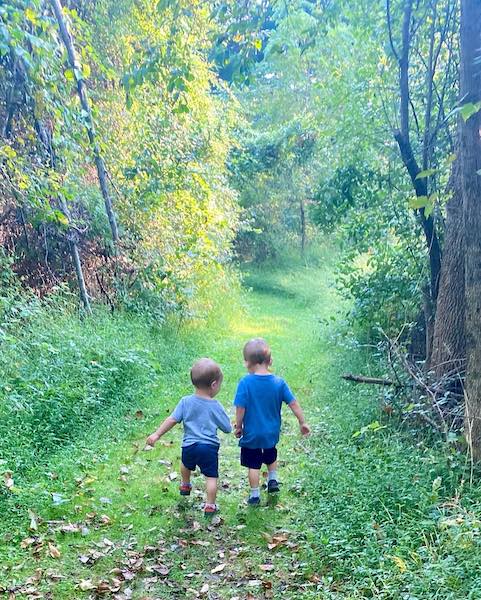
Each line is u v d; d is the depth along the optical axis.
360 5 4.57
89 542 2.81
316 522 2.88
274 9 4.05
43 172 5.18
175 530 2.95
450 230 3.75
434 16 4.06
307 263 14.21
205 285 8.12
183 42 6.53
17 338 4.45
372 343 5.88
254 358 3.30
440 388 3.61
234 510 3.14
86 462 3.59
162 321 6.54
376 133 5.38
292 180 13.93
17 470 3.27
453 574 2.11
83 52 5.76
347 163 5.78
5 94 5.72
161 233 7.05
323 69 8.28
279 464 3.69
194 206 7.29
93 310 5.91
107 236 6.51
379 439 3.55
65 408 3.95
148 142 6.88
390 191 5.64
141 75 3.98
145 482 3.46
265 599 2.39
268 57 4.16
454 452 2.98
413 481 2.89
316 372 5.79
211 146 8.45
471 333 2.92
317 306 10.17
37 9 4.71
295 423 4.44
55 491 3.21
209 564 2.67
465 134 2.79
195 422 3.15
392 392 3.92
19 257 5.84
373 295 5.67
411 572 2.19
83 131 5.48
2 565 2.57
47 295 5.76
